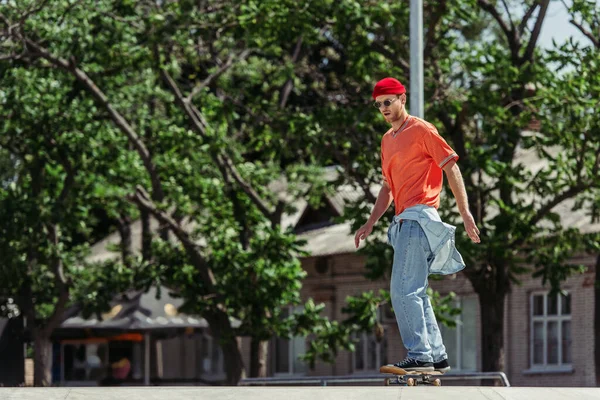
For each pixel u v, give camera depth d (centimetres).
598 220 5025
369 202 5197
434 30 4956
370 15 4822
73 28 5316
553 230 5088
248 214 6159
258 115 5422
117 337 7494
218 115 5638
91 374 8881
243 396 1517
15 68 5478
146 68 5959
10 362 6725
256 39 5250
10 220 5741
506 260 5116
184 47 5769
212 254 5766
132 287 6050
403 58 5184
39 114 5756
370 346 7994
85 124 5791
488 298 5256
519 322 6994
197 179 6069
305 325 5644
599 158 4850
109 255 9444
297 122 5097
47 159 5884
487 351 5272
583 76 4694
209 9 5366
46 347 6341
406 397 1473
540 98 4875
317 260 8231
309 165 6372
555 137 4791
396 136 1788
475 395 1491
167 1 5497
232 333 5794
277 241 5528
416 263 1773
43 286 6344
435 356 1800
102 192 5838
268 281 5547
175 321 6531
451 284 7419
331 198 8069
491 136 4922
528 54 5109
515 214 4891
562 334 6800
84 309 5916
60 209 5781
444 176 4847
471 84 5044
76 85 5447
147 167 5794
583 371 6612
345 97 5462
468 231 1750
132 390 1584
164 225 5834
